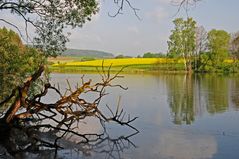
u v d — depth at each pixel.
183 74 85.69
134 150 15.14
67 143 15.91
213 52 84.69
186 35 84.25
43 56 16.50
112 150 15.06
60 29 14.85
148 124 21.08
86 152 14.59
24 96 14.59
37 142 15.56
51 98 33.22
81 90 16.14
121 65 99.31
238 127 20.28
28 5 13.12
